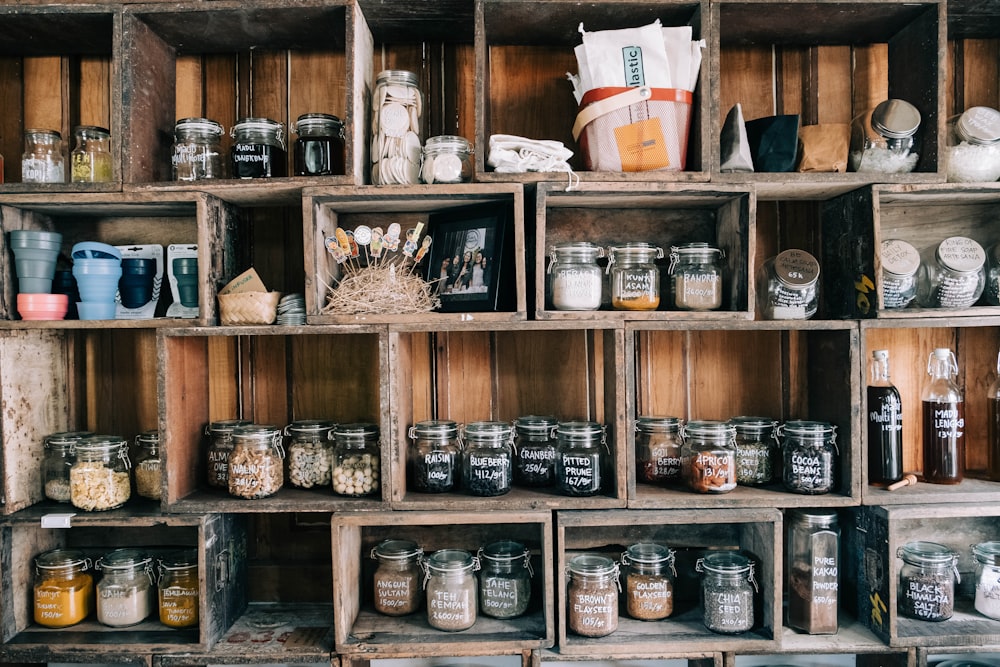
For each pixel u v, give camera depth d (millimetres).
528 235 1771
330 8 1578
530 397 1856
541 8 1596
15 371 1629
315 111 1852
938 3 1592
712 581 1606
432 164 1576
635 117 1565
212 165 1654
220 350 1852
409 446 1734
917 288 1695
